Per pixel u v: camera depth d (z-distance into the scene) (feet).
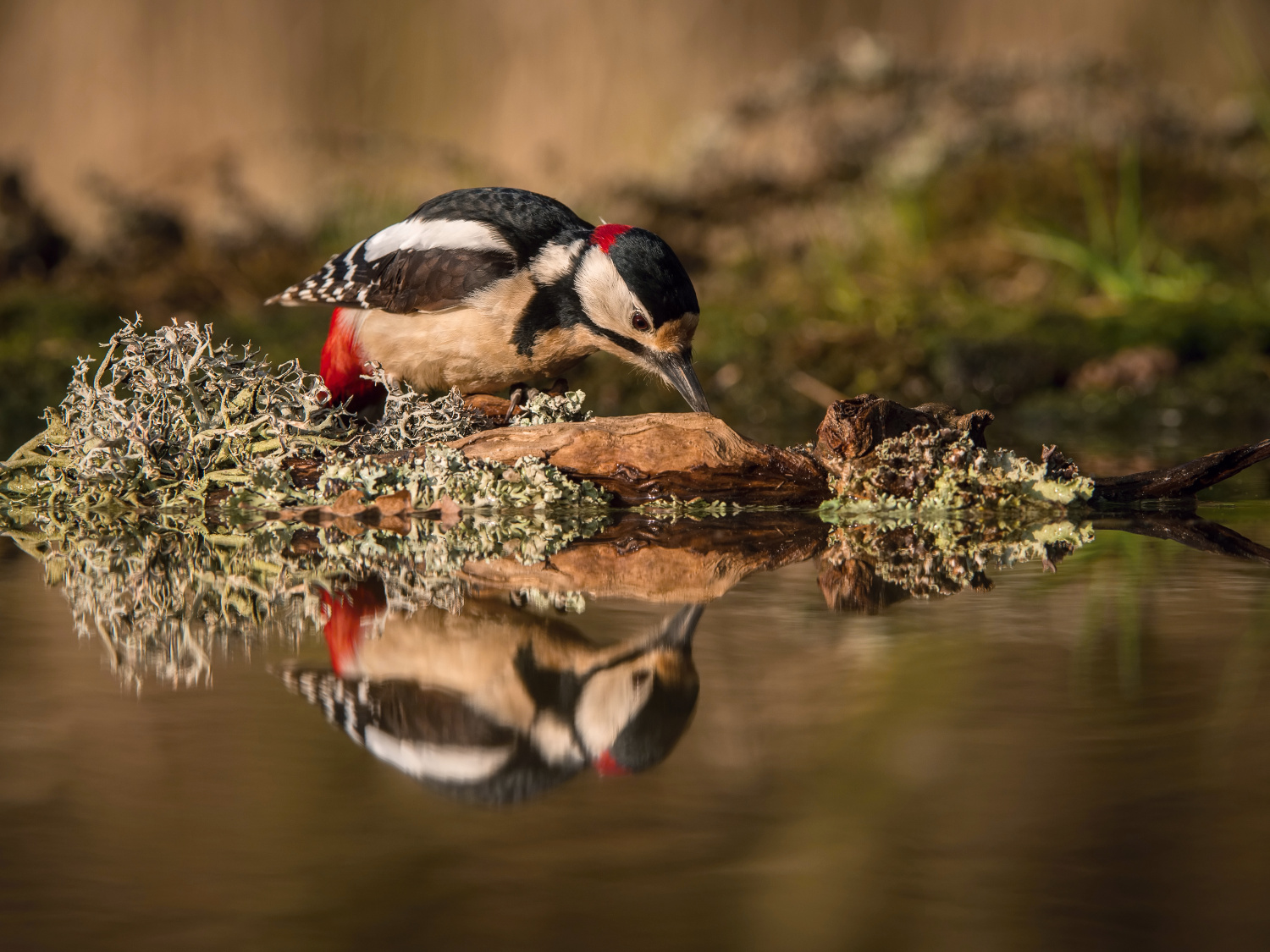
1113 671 16.69
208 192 78.23
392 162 77.30
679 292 32.35
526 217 32.83
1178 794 12.75
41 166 79.05
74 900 10.87
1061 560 24.58
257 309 63.57
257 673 17.02
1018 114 75.31
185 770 13.55
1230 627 18.98
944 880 11.17
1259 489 33.53
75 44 79.20
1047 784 13.07
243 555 25.34
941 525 28.81
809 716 15.06
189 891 10.98
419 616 20.27
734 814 12.45
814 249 69.62
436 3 79.51
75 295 63.21
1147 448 41.32
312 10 79.66
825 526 28.50
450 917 10.59
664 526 28.68
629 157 78.07
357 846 11.84
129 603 21.34
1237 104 75.87
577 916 10.60
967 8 82.33
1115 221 68.64
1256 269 65.00
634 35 79.20
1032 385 53.16
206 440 31.04
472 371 33.63
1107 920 10.48
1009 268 66.74
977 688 16.07
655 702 15.65
